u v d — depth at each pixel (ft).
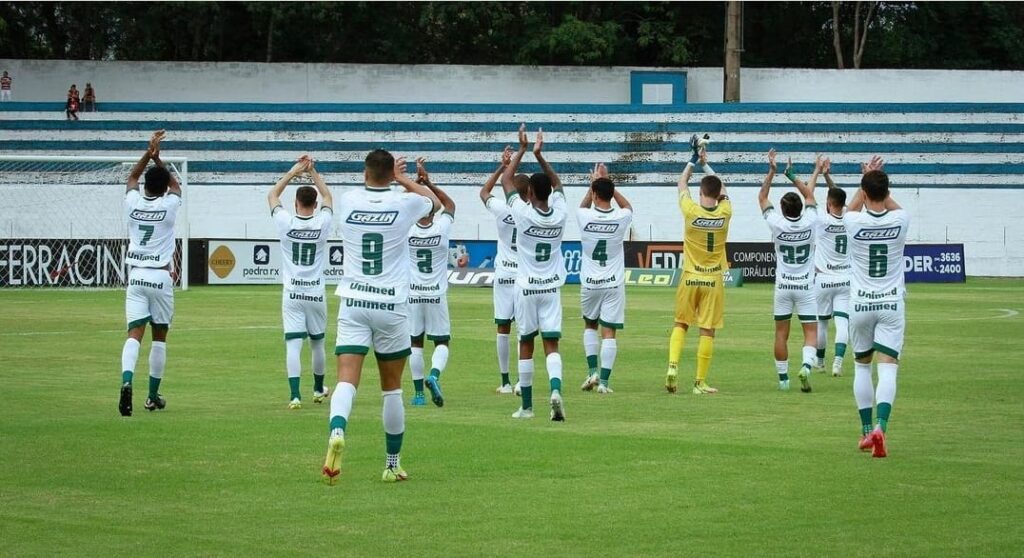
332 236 250.98
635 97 303.48
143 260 68.85
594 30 307.78
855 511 45.16
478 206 258.78
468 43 333.01
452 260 224.53
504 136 279.69
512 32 323.57
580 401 76.43
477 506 45.98
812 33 343.46
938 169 277.44
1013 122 282.56
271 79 294.25
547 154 277.64
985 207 262.88
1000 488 49.21
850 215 56.85
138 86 289.94
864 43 324.60
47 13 314.14
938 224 263.29
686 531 42.22
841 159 278.46
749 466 53.72
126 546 39.99
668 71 303.27
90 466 53.47
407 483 50.14
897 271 56.75
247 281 217.36
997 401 76.13
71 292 191.52
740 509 45.52
